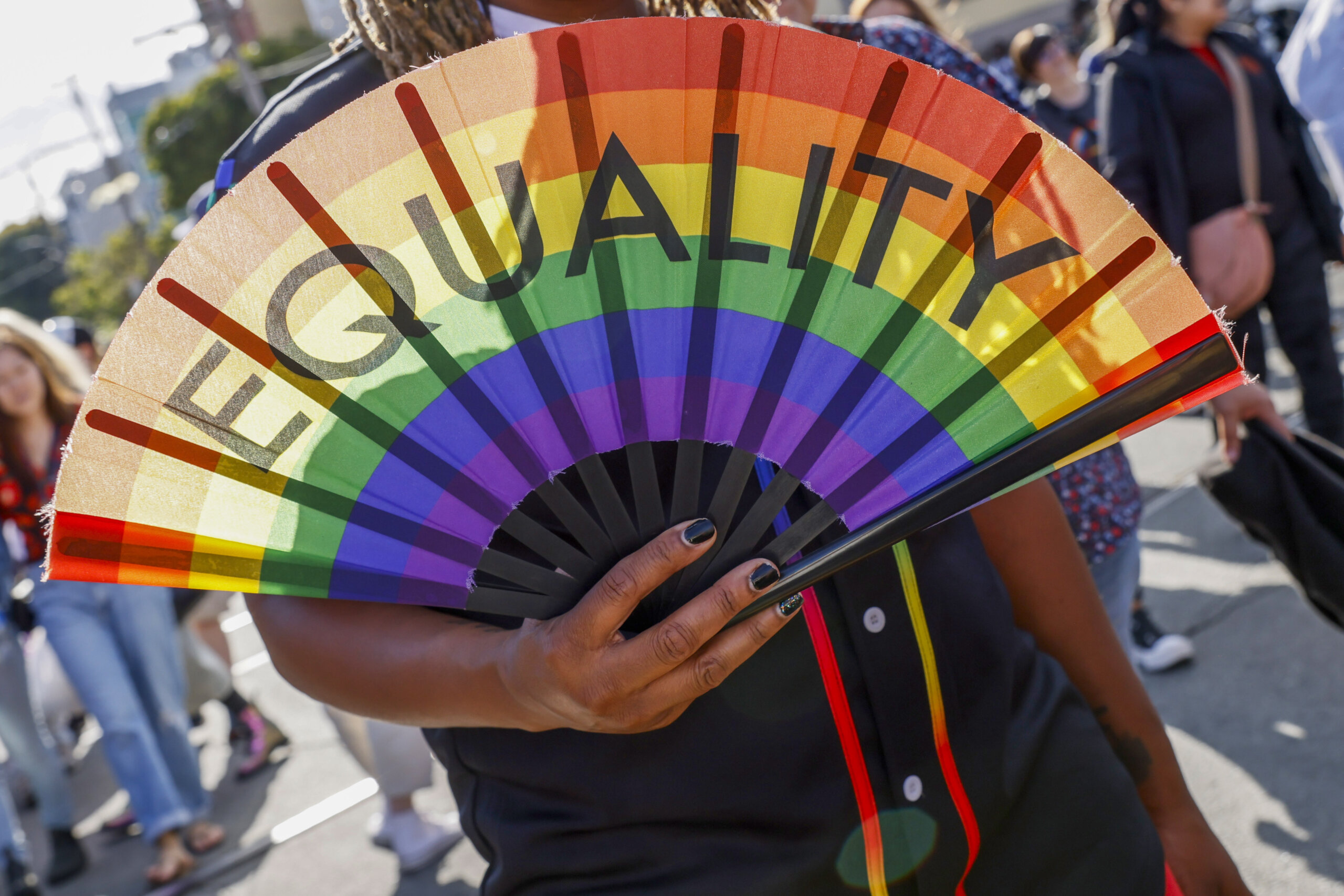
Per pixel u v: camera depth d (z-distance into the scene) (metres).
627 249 0.81
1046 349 0.81
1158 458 5.01
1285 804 2.55
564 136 0.78
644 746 0.96
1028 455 0.80
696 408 0.83
